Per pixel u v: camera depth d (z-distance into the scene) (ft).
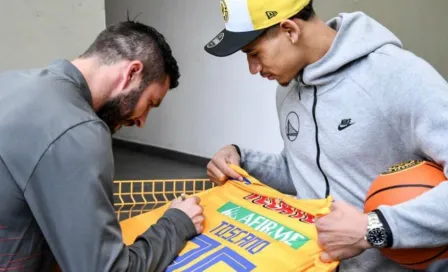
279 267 2.98
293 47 3.44
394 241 2.71
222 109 12.84
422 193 2.85
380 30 3.47
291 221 3.41
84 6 7.50
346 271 3.53
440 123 2.79
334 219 2.90
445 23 12.94
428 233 2.73
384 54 3.25
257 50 3.48
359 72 3.35
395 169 3.09
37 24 7.19
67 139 2.64
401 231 2.71
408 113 3.02
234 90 12.34
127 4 14.98
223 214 3.73
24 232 2.76
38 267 2.92
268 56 3.45
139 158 14.73
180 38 13.47
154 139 15.25
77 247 2.63
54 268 3.08
